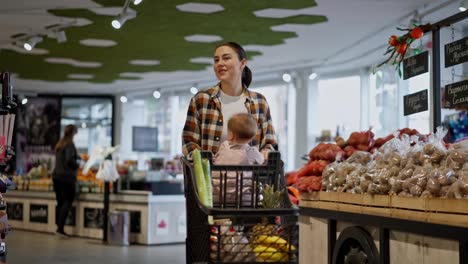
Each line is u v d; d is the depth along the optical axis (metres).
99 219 10.39
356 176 4.18
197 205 2.89
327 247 4.47
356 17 8.09
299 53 10.54
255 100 3.52
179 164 11.31
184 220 10.02
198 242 2.90
